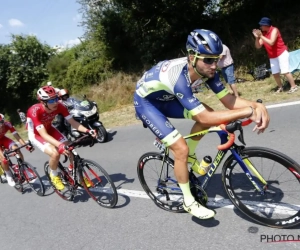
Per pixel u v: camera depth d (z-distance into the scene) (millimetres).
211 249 2471
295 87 6434
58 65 16781
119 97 12609
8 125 5016
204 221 2857
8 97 20016
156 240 2771
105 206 3643
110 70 14258
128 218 3275
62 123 7004
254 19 10836
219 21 11609
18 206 4418
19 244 3314
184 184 2721
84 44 16188
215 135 5227
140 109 2836
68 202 4078
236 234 2568
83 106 6867
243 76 9367
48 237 3307
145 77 2762
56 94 3697
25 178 4812
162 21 12500
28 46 18766
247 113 2252
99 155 5996
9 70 18984
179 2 11117
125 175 4566
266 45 6418
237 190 2844
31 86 19297
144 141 6184
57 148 3812
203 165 2812
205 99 7996
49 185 5031
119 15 13125
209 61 2307
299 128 4613
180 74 2430
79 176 3764
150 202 3506
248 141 4637
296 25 9586
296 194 2660
